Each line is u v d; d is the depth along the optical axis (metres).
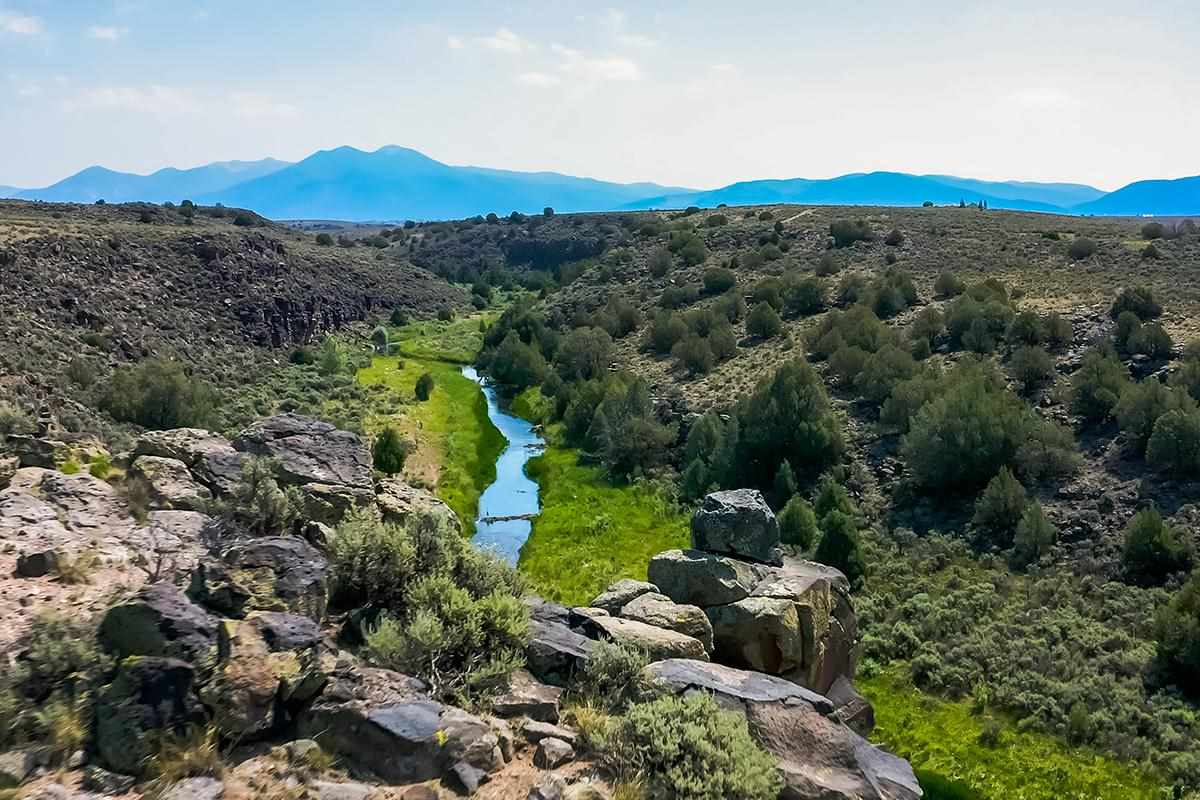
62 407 39.53
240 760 8.31
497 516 44.72
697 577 16.22
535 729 9.90
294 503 15.23
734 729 9.98
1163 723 23.31
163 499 14.92
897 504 40.38
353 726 8.80
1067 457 37.78
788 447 45.06
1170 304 51.62
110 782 7.71
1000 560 33.94
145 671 8.57
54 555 11.71
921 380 45.88
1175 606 26.19
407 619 11.66
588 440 55.94
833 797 10.09
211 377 60.22
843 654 17.38
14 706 8.29
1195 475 34.94
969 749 23.34
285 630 9.76
